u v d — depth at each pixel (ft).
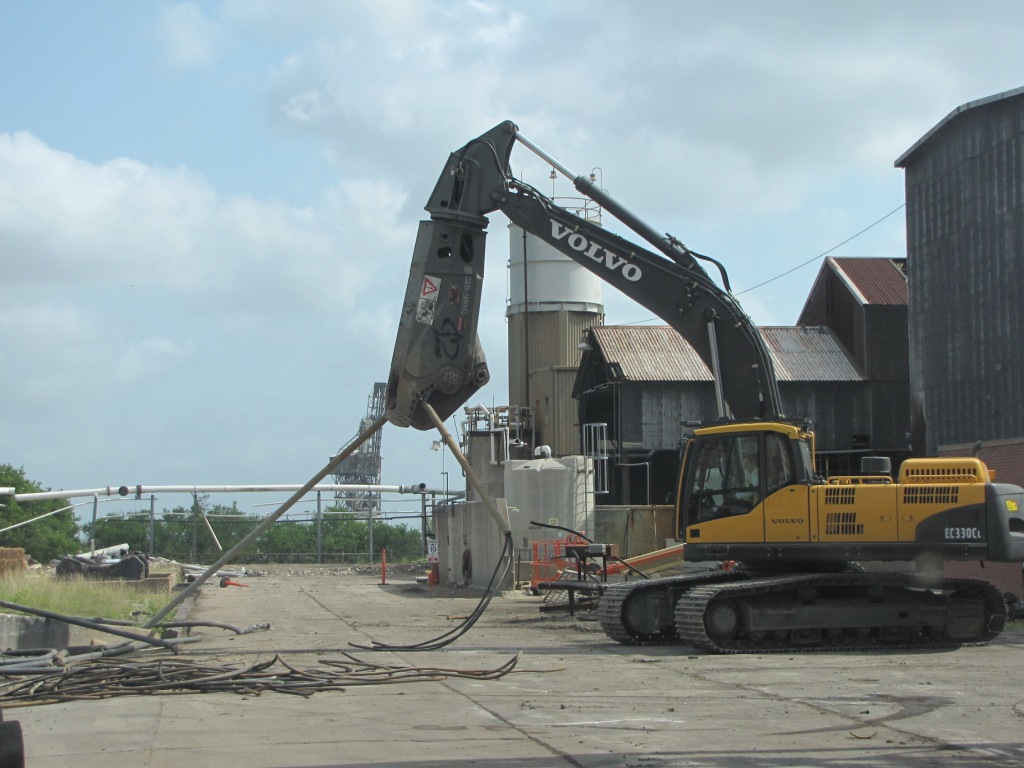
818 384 136.05
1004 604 54.54
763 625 51.34
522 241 165.17
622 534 118.21
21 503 183.21
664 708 35.09
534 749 28.50
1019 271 82.53
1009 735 30.66
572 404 160.86
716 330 56.18
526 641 57.82
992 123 85.87
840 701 36.55
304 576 158.81
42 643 55.31
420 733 30.73
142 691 37.91
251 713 34.09
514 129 56.34
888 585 52.95
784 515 52.70
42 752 28.32
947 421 90.17
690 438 55.77
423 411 53.01
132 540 226.38
